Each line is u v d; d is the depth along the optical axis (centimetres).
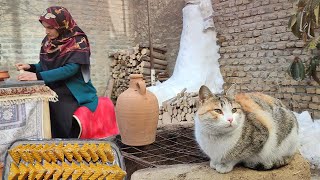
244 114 150
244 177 157
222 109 143
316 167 277
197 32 546
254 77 486
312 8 288
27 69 243
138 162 179
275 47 451
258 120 151
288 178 163
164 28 650
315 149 300
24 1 559
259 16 471
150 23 668
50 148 161
